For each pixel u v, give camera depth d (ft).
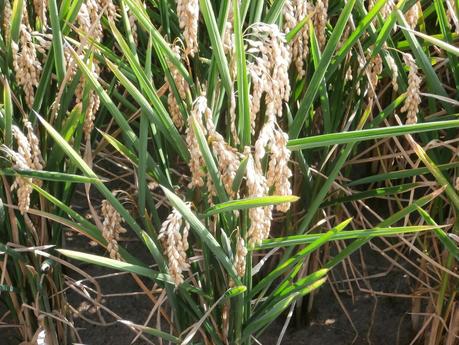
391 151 4.49
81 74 3.39
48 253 3.86
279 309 3.26
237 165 2.88
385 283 4.91
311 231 4.17
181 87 3.08
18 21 3.30
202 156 2.91
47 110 3.63
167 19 3.49
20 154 3.19
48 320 4.03
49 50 3.42
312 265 4.39
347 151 3.34
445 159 4.00
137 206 3.63
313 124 4.22
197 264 3.72
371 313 4.79
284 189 2.94
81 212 5.04
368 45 3.71
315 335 4.66
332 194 4.12
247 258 3.31
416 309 4.50
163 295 3.76
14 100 3.53
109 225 3.22
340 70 3.76
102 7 3.69
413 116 3.42
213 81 3.09
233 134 3.09
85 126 3.50
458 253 3.58
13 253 3.59
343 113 4.05
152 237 3.42
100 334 4.60
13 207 3.54
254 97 2.85
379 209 5.09
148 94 3.03
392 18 3.36
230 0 3.14
